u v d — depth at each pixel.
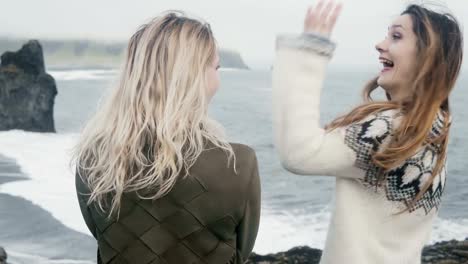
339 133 1.51
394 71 1.61
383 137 1.50
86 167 1.62
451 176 23.38
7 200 15.19
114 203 1.53
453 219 15.34
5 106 34.12
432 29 1.53
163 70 1.53
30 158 25.22
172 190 1.51
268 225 14.18
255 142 35.41
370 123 1.51
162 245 1.52
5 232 11.72
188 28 1.56
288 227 14.01
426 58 1.53
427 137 1.53
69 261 9.87
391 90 1.64
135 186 1.51
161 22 1.58
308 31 1.50
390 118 1.52
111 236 1.56
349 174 1.54
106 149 1.56
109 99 1.60
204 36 1.57
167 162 1.48
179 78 1.52
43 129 34.50
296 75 1.49
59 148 29.16
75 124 47.50
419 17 1.56
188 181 1.51
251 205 1.58
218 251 1.55
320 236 13.20
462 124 40.59
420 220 1.60
